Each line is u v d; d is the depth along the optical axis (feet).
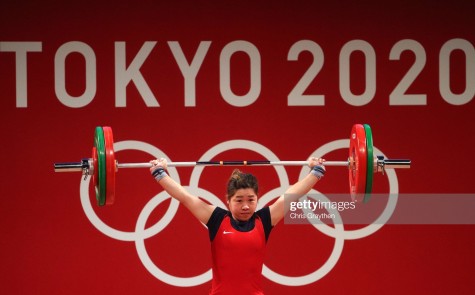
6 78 59.62
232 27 60.54
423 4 60.95
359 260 61.00
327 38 60.80
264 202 60.75
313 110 60.80
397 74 61.05
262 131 60.75
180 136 60.54
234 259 40.86
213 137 60.59
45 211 59.77
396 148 61.11
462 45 61.16
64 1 59.93
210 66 60.59
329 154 60.90
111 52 60.08
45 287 59.72
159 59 60.39
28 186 59.72
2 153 59.52
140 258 60.23
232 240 40.81
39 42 59.72
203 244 60.59
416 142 61.16
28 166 59.72
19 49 59.67
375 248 61.05
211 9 60.44
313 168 44.11
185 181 60.75
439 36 61.11
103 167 41.86
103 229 60.08
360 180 43.16
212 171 60.75
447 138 61.26
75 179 60.03
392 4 60.85
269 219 42.22
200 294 60.54
